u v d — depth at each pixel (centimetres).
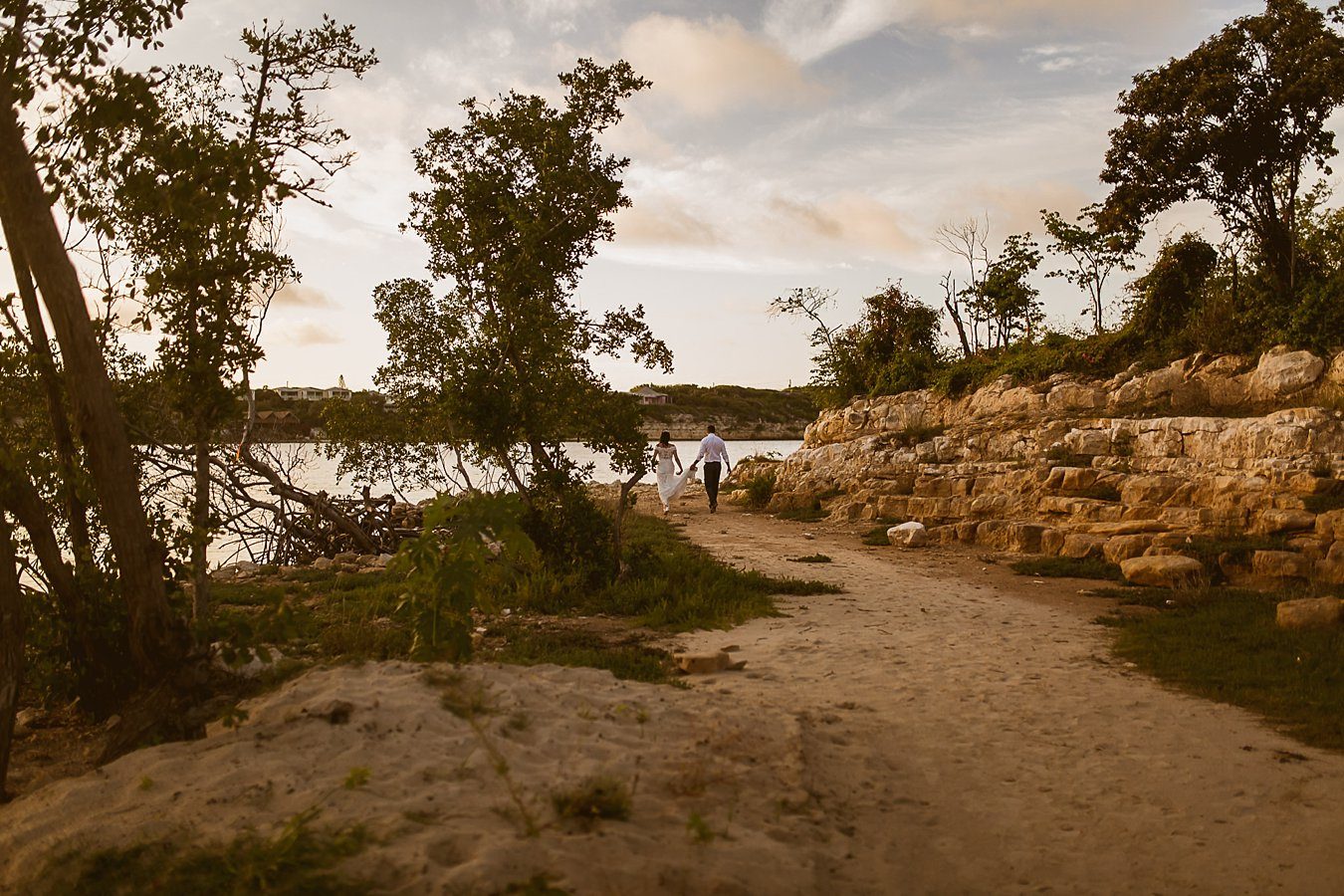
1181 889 404
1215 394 2008
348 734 461
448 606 664
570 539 1184
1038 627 978
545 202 1188
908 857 423
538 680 608
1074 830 464
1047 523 1633
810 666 800
